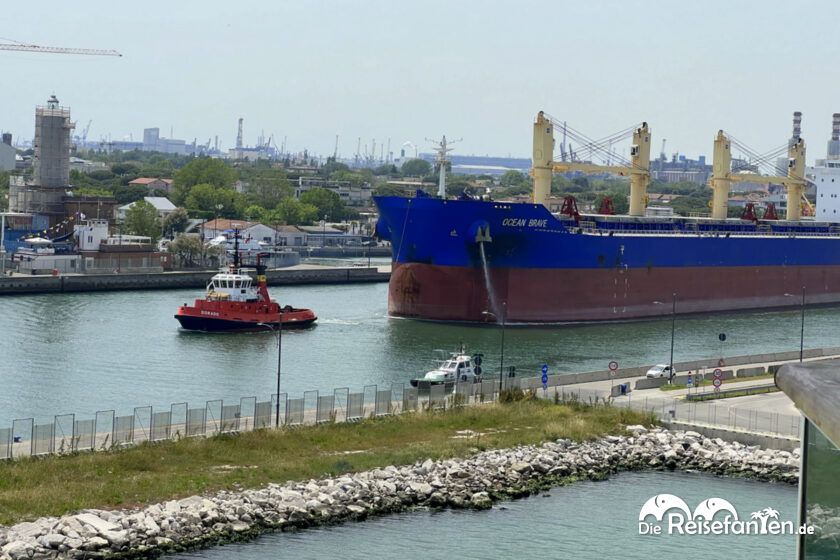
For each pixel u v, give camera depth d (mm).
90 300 162250
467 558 52625
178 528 52969
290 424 74312
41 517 52375
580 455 70812
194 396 93125
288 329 133375
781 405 87438
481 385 88062
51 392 93375
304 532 54938
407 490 61094
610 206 175250
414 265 141375
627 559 53031
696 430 78250
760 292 171750
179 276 185625
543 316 142500
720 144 185375
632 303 152375
